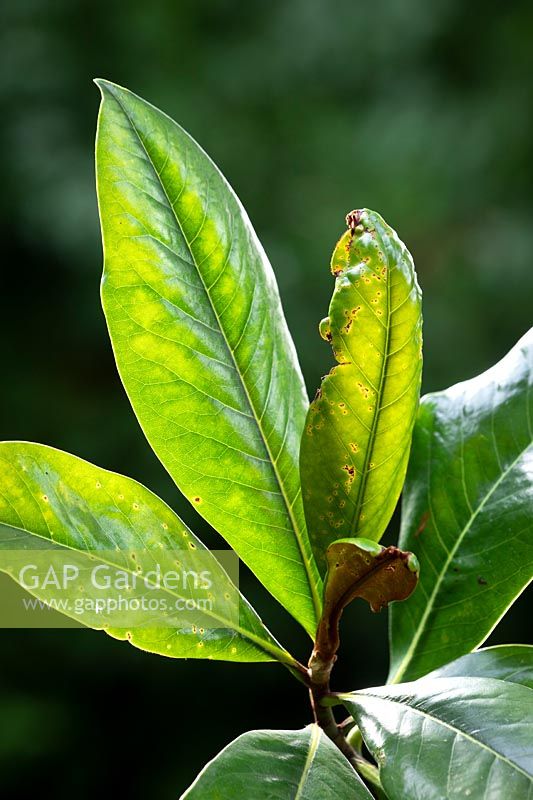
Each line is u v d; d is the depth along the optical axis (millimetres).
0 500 834
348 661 3760
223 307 851
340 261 829
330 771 800
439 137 4539
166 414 850
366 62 4758
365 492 843
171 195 842
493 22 4684
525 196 4465
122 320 842
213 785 788
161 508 843
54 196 4234
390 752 791
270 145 4641
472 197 4496
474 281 4332
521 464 894
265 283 862
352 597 824
